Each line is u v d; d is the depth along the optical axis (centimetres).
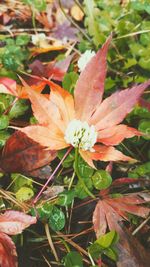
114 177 41
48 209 36
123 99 37
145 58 48
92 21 49
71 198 37
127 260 35
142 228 38
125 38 49
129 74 48
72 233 38
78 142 37
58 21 53
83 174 38
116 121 37
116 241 34
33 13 52
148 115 43
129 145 43
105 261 37
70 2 54
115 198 37
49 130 37
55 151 38
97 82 37
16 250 36
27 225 34
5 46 49
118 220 36
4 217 34
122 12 51
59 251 37
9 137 38
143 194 39
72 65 46
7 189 38
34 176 39
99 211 36
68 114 37
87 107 37
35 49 50
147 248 37
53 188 38
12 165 38
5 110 42
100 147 37
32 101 36
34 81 44
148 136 41
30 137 36
